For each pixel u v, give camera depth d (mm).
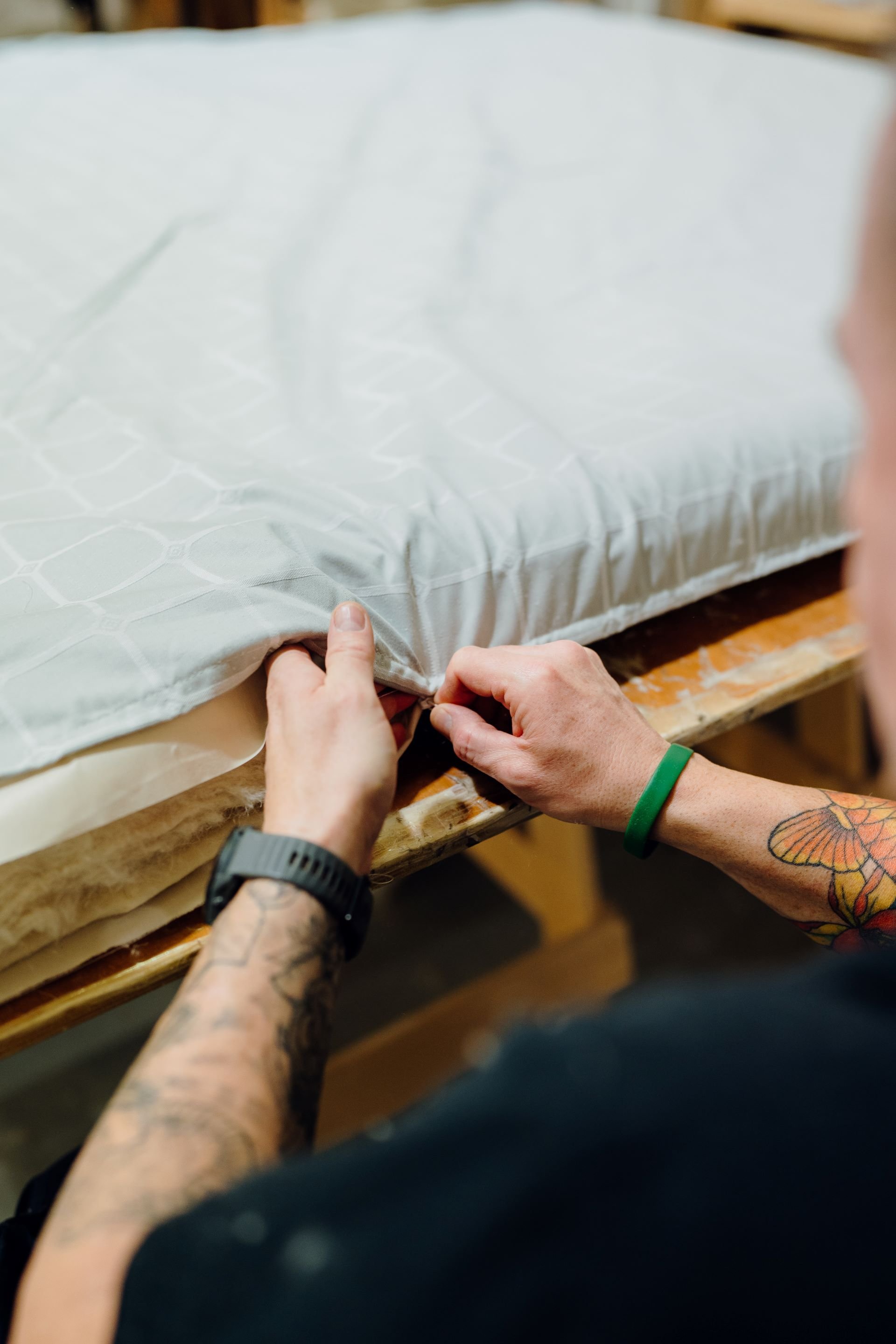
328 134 1427
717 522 778
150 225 1177
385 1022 1415
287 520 667
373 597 648
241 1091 383
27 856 543
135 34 1997
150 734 562
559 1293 216
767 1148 222
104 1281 317
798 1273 212
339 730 521
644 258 1141
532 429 792
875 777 1435
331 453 789
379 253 1129
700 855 633
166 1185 343
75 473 758
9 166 1341
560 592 713
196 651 567
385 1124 280
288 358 923
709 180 1330
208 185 1283
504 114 1550
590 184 1331
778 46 1803
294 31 1955
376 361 922
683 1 2490
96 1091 1321
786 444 818
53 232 1172
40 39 2064
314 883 457
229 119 1488
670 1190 221
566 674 617
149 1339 246
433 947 1521
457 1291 218
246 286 1045
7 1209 1189
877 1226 215
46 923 562
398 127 1475
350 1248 229
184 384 889
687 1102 230
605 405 856
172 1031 408
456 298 1034
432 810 646
